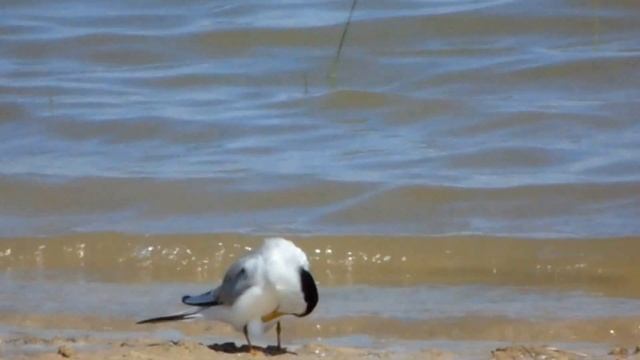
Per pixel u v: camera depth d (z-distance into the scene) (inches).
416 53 919.0
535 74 868.0
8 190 682.8
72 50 963.3
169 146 767.1
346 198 667.4
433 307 533.6
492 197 663.1
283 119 804.6
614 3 957.8
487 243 602.5
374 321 512.1
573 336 498.6
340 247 602.2
